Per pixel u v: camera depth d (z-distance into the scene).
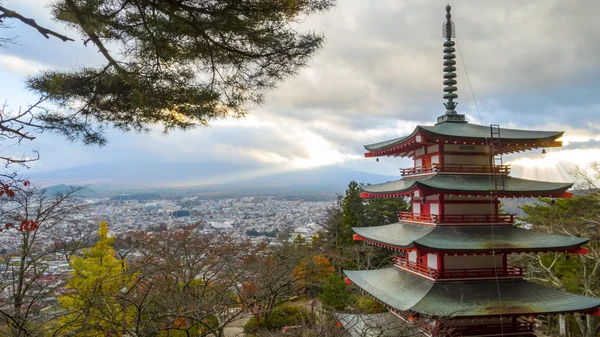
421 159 23.50
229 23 7.68
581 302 18.31
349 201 57.91
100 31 7.71
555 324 34.16
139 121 9.30
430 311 17.34
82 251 19.95
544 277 36.50
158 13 7.80
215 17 7.63
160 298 15.05
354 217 56.66
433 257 20.53
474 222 20.72
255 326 26.59
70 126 8.27
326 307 26.52
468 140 20.62
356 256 49.78
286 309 28.61
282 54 8.40
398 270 23.95
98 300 9.52
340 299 32.06
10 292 14.48
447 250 18.48
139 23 7.98
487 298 18.72
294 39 8.33
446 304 18.16
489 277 19.88
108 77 8.27
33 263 14.23
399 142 22.97
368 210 59.31
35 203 14.72
